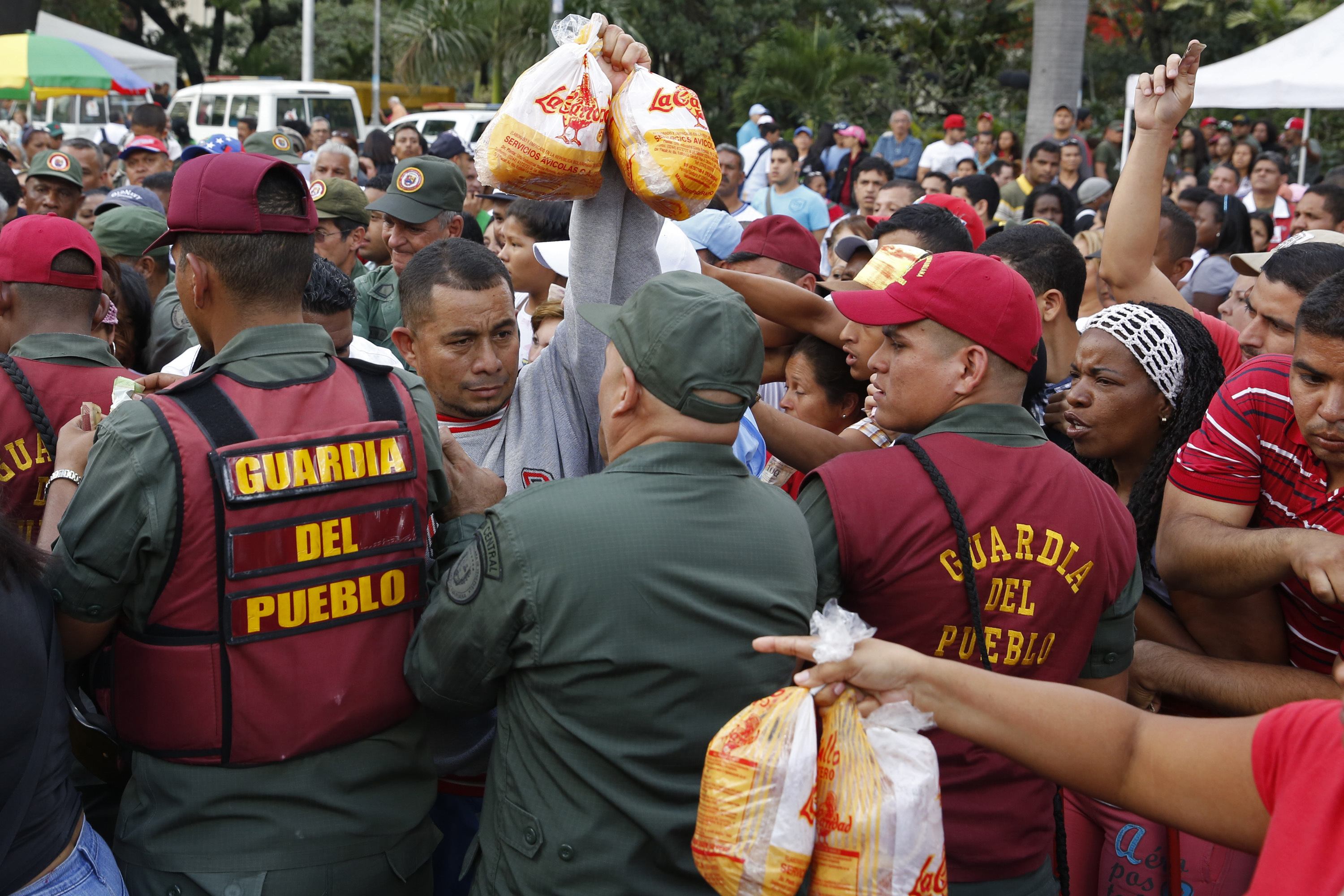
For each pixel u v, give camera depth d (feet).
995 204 27.27
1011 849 7.06
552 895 6.19
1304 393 6.88
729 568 6.21
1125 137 43.57
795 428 8.48
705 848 5.28
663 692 6.08
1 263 8.94
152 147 28.89
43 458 8.72
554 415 8.73
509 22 75.51
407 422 7.08
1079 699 5.14
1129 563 7.35
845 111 78.64
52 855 6.32
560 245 12.24
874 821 5.07
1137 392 8.75
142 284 12.83
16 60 51.21
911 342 7.23
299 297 7.10
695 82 84.17
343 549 6.68
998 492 6.91
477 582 6.27
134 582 6.35
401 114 61.77
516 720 6.40
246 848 6.52
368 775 6.84
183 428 6.32
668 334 6.26
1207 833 4.70
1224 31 88.22
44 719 6.18
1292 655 8.15
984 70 85.66
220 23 114.73
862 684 5.23
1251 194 41.22
